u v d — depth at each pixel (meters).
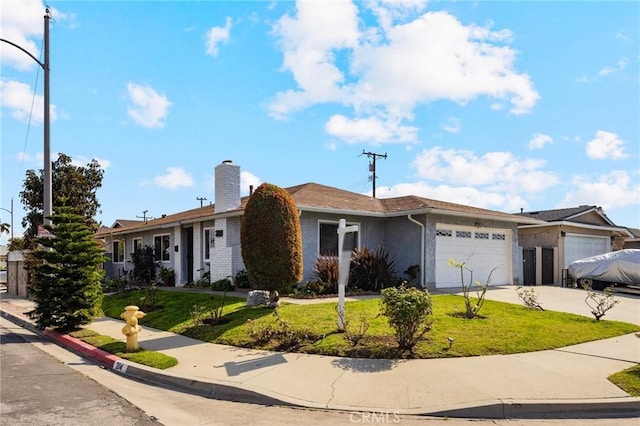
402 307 7.54
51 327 11.70
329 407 5.58
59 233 11.70
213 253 17.02
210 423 5.13
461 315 10.44
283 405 5.73
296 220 11.43
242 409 5.66
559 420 5.26
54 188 23.89
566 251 21.62
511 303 12.68
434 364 7.02
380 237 17.86
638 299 15.10
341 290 8.91
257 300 11.60
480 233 18.45
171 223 19.55
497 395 5.71
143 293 15.89
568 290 17.22
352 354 7.53
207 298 13.43
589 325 9.91
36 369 7.75
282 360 7.42
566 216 21.80
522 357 7.43
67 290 11.31
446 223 17.00
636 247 30.20
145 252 21.78
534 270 20.78
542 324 9.75
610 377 6.34
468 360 7.22
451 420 5.25
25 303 18.81
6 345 10.12
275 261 11.02
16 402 5.87
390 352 7.52
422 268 16.30
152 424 5.10
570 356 7.51
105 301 15.95
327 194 18.02
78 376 7.28
